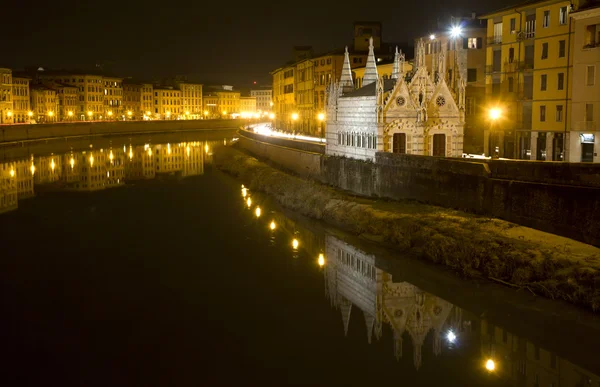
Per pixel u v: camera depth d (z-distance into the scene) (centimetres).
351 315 4278
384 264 5175
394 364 3547
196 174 11925
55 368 3531
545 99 7744
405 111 7206
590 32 6606
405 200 6569
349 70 8962
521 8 8000
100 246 6184
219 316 4291
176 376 3428
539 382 3266
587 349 3525
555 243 4575
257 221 7250
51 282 5031
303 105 17112
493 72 8719
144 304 4528
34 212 8031
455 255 4853
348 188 7850
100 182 10862
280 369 3497
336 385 3316
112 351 3747
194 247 6116
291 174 10106
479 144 9475
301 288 4844
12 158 14025
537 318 3884
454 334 3912
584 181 4659
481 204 5500
